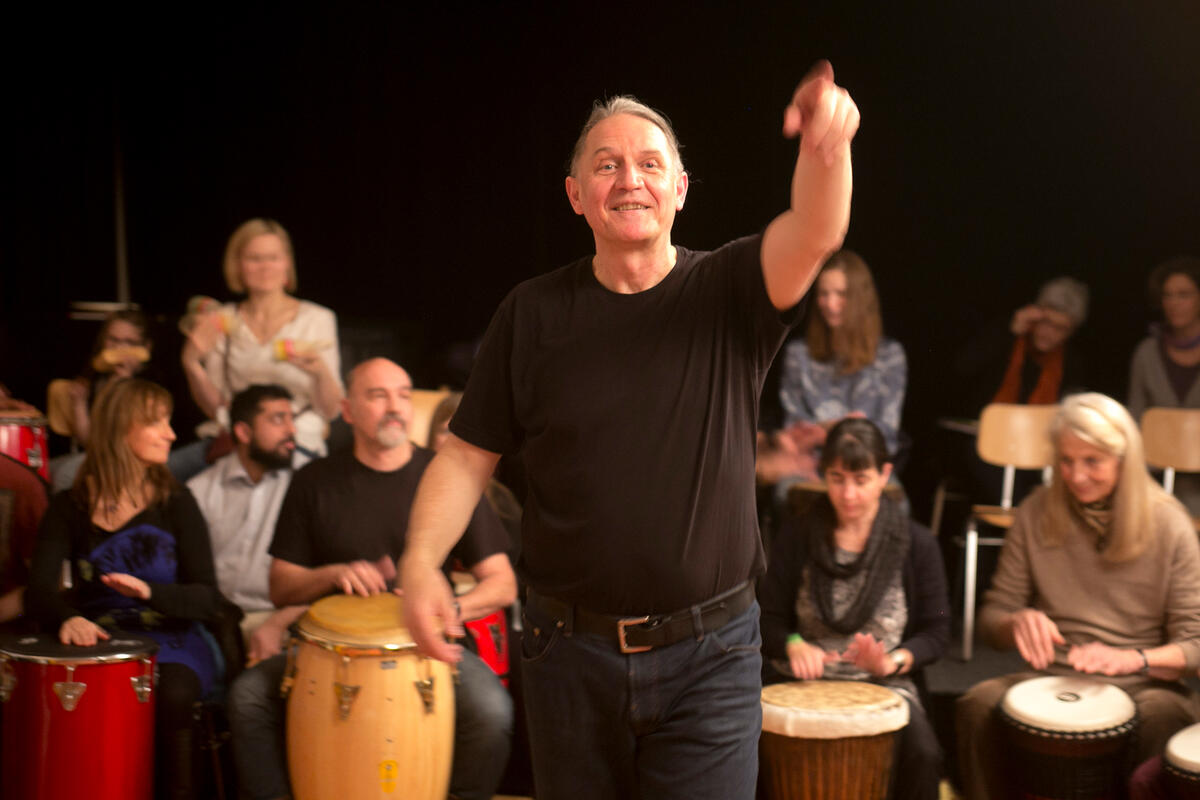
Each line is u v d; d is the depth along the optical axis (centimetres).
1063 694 268
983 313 582
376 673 257
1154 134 561
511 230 616
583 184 155
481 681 283
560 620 157
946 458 542
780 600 297
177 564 292
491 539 296
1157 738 267
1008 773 276
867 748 258
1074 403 282
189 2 614
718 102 589
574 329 154
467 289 622
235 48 618
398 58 613
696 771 156
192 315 441
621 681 155
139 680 264
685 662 155
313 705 260
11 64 608
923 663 287
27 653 260
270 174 623
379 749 257
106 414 290
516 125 610
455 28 609
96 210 623
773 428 462
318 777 260
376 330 557
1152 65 558
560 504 154
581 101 603
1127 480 276
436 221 619
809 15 581
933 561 296
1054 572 287
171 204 627
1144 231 567
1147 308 566
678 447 151
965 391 546
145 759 267
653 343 152
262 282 437
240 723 275
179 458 396
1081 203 571
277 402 347
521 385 156
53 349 536
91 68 614
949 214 582
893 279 588
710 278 154
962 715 282
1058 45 566
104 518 290
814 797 260
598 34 598
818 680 283
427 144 617
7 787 263
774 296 149
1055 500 286
